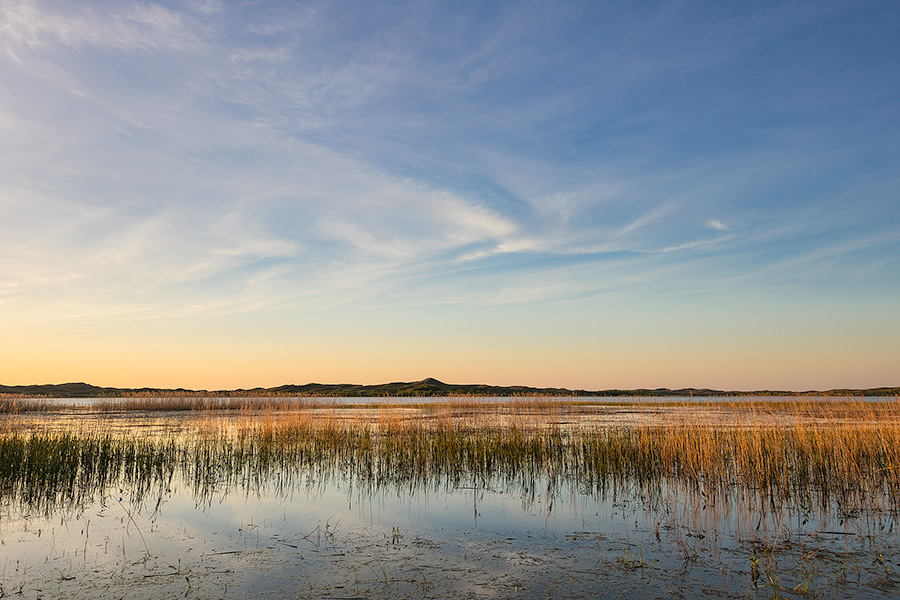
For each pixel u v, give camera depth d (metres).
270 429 18.73
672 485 12.55
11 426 21.05
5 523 9.38
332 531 8.92
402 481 13.24
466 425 20.66
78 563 7.32
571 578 6.82
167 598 6.13
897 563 7.35
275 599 6.11
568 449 16.66
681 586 6.55
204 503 10.98
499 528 9.10
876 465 12.67
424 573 6.97
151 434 20.67
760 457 12.25
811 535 8.66
